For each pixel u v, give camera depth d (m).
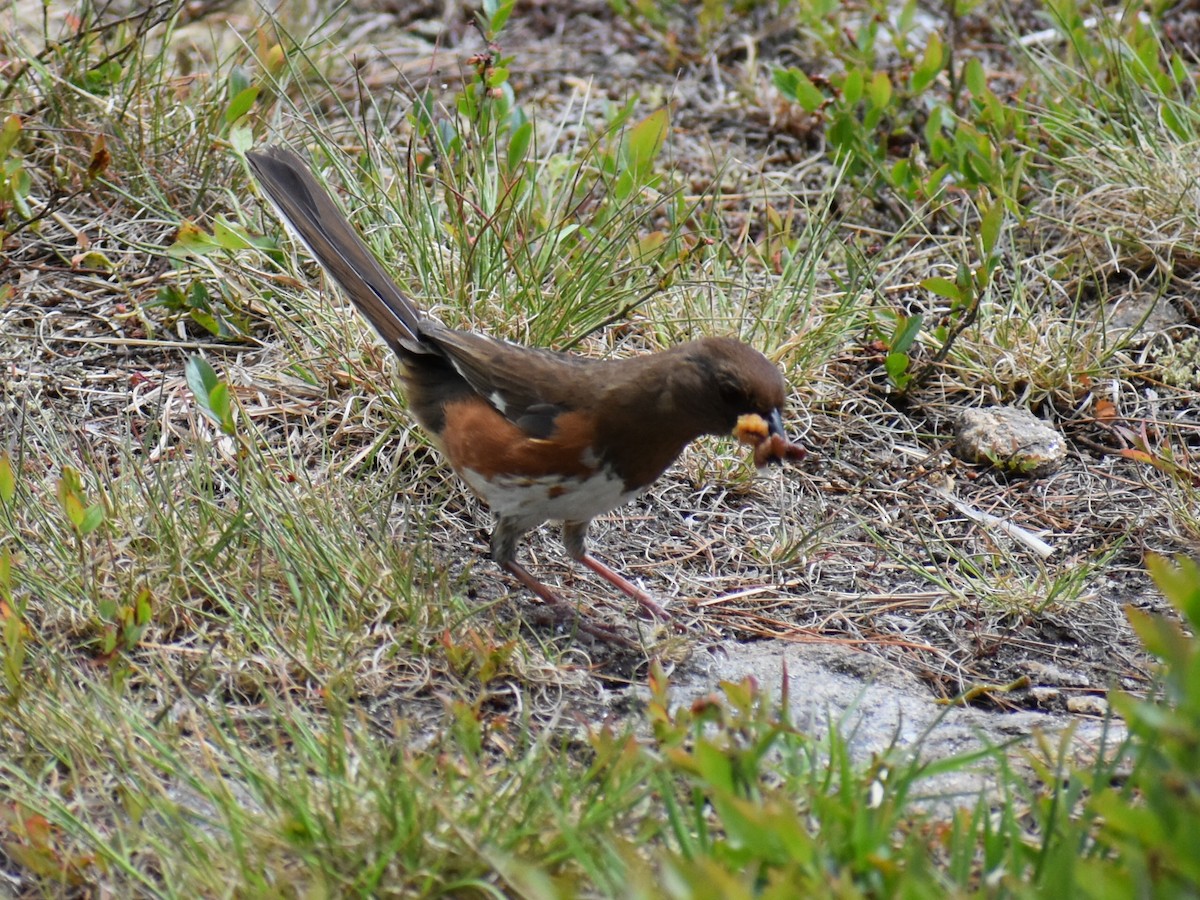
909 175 12.51
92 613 8.02
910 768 6.40
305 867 6.27
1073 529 9.82
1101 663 8.62
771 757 7.20
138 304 11.11
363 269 9.41
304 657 7.88
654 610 8.91
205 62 13.99
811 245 11.77
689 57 15.38
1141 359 11.23
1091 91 13.26
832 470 10.38
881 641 8.77
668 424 8.35
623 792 6.38
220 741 6.98
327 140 11.91
